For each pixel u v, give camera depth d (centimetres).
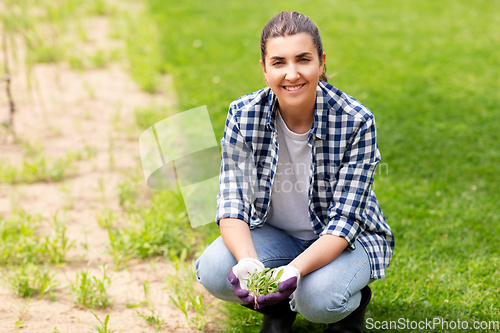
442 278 252
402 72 582
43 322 223
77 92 532
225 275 193
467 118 463
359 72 579
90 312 233
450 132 435
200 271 199
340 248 186
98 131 448
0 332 213
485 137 426
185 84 529
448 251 276
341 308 184
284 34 177
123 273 266
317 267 184
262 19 775
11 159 392
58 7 775
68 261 276
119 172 380
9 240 282
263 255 199
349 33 728
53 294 241
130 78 573
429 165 382
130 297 246
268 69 183
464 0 902
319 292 182
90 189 355
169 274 255
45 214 322
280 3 871
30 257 271
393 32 732
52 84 549
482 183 354
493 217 311
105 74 587
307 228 207
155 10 820
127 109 495
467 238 288
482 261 265
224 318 229
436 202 332
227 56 614
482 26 758
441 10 845
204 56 614
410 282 249
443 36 716
